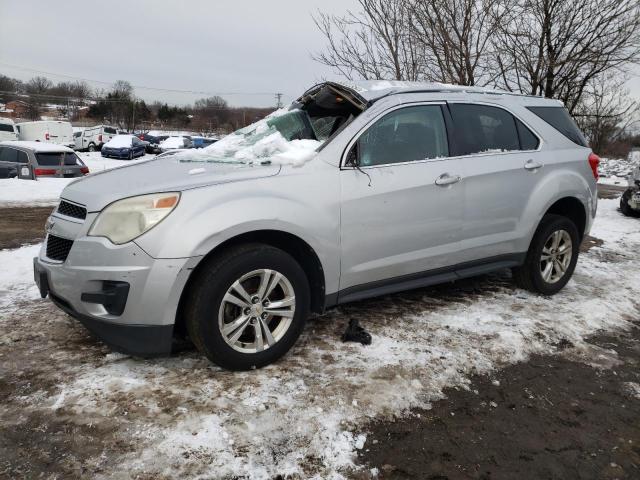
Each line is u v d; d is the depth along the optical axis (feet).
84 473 7.18
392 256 11.90
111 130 136.26
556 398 9.84
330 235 10.78
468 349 11.48
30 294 14.30
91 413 8.52
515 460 8.01
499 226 13.67
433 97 12.96
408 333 12.16
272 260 9.92
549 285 15.25
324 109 14.66
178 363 10.32
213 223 9.29
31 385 9.34
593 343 12.39
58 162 47.67
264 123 14.46
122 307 9.07
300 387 9.57
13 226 25.62
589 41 25.84
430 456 7.98
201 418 8.47
